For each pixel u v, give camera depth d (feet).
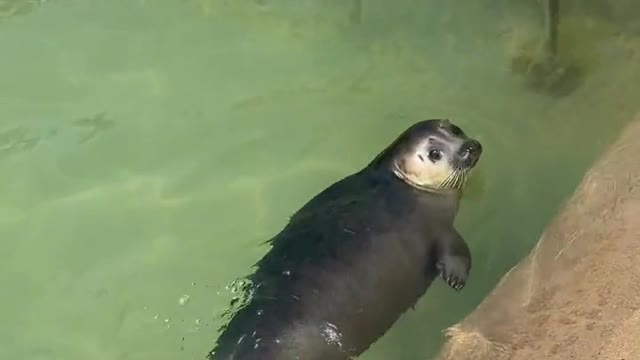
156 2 13.70
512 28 13.00
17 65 12.87
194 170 11.72
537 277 9.13
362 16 13.35
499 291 9.18
